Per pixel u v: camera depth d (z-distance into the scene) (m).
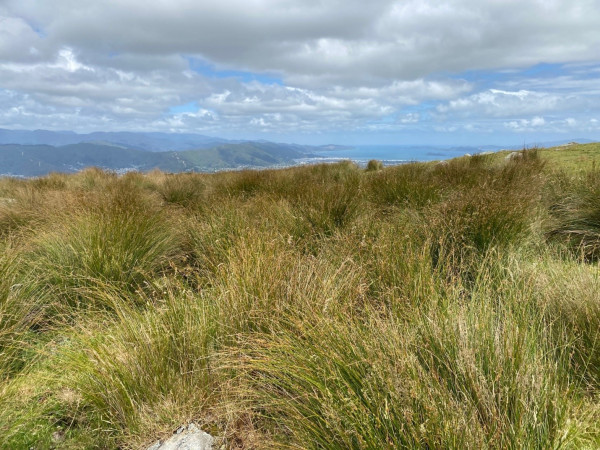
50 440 2.13
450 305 2.48
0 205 6.41
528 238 4.39
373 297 3.13
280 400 2.05
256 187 9.23
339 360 1.93
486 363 1.91
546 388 1.75
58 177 12.54
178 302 3.05
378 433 1.60
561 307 2.65
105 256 4.06
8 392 2.31
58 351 2.81
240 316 2.82
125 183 9.98
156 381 2.35
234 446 2.01
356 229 4.53
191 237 5.40
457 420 1.55
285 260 3.50
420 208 5.83
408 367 1.79
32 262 4.01
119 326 2.88
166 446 1.98
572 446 1.68
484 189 5.49
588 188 5.60
